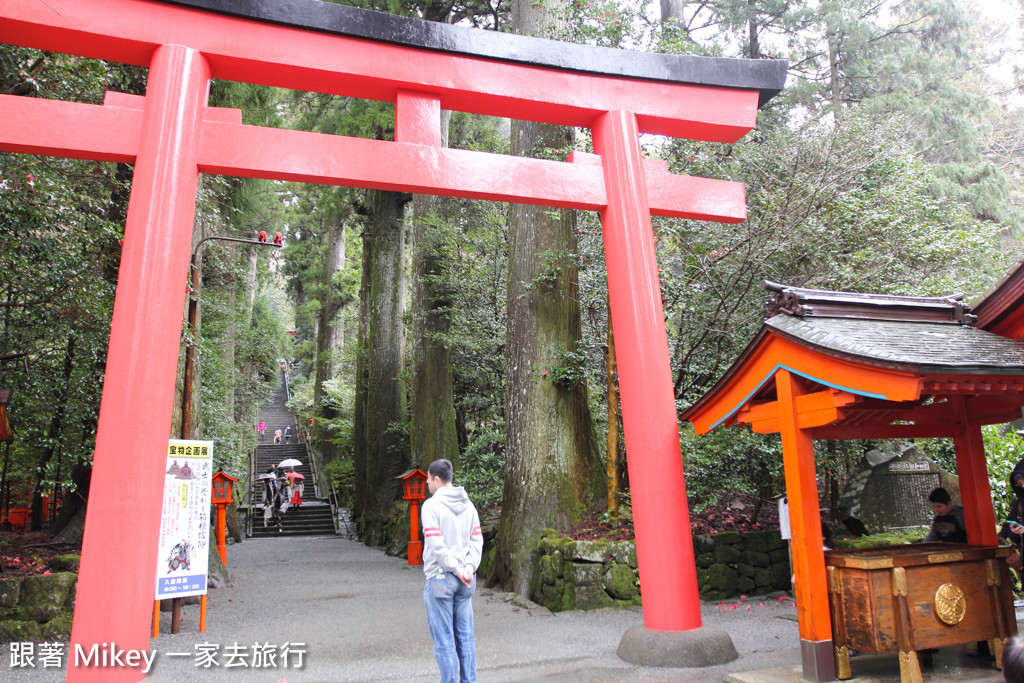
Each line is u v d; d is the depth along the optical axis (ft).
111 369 12.78
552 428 25.48
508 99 17.30
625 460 27.17
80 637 11.52
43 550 24.34
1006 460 22.06
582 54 17.87
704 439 23.56
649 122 18.62
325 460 78.38
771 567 22.41
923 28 51.62
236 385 72.90
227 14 15.28
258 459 80.12
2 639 16.62
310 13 15.83
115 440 12.44
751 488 23.29
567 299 26.63
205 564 19.02
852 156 26.86
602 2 27.27
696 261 25.64
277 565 35.94
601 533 23.34
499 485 32.65
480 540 11.62
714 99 18.89
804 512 12.48
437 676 13.98
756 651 15.39
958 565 12.10
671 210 17.78
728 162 27.45
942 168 45.93
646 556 15.46
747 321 25.79
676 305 25.84
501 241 39.40
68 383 23.29
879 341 11.93
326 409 81.66
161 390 13.14
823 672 11.76
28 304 21.49
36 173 20.16
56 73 20.80
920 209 27.63
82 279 21.47
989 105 50.42
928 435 14.03
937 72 48.78
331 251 83.71
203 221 30.55
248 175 15.39
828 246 24.88
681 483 15.83
